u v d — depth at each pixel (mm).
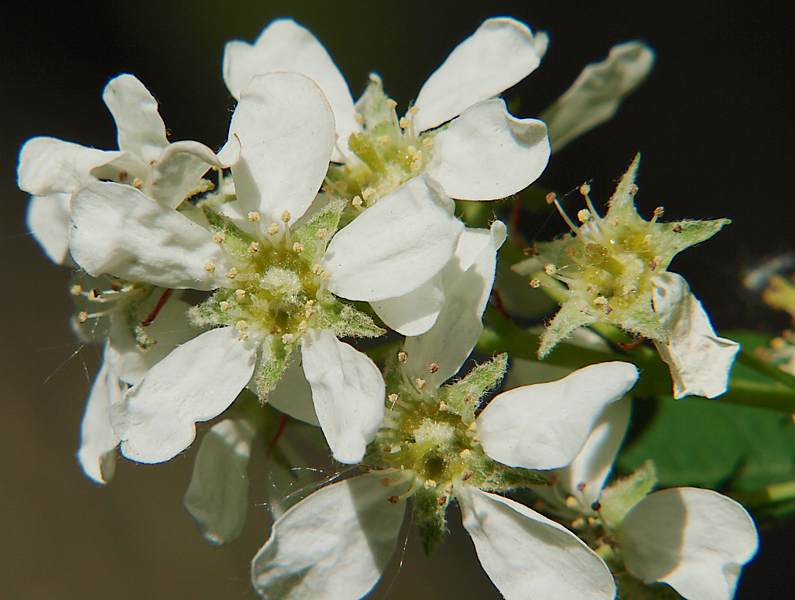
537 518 139
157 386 141
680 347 144
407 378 144
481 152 146
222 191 147
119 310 147
